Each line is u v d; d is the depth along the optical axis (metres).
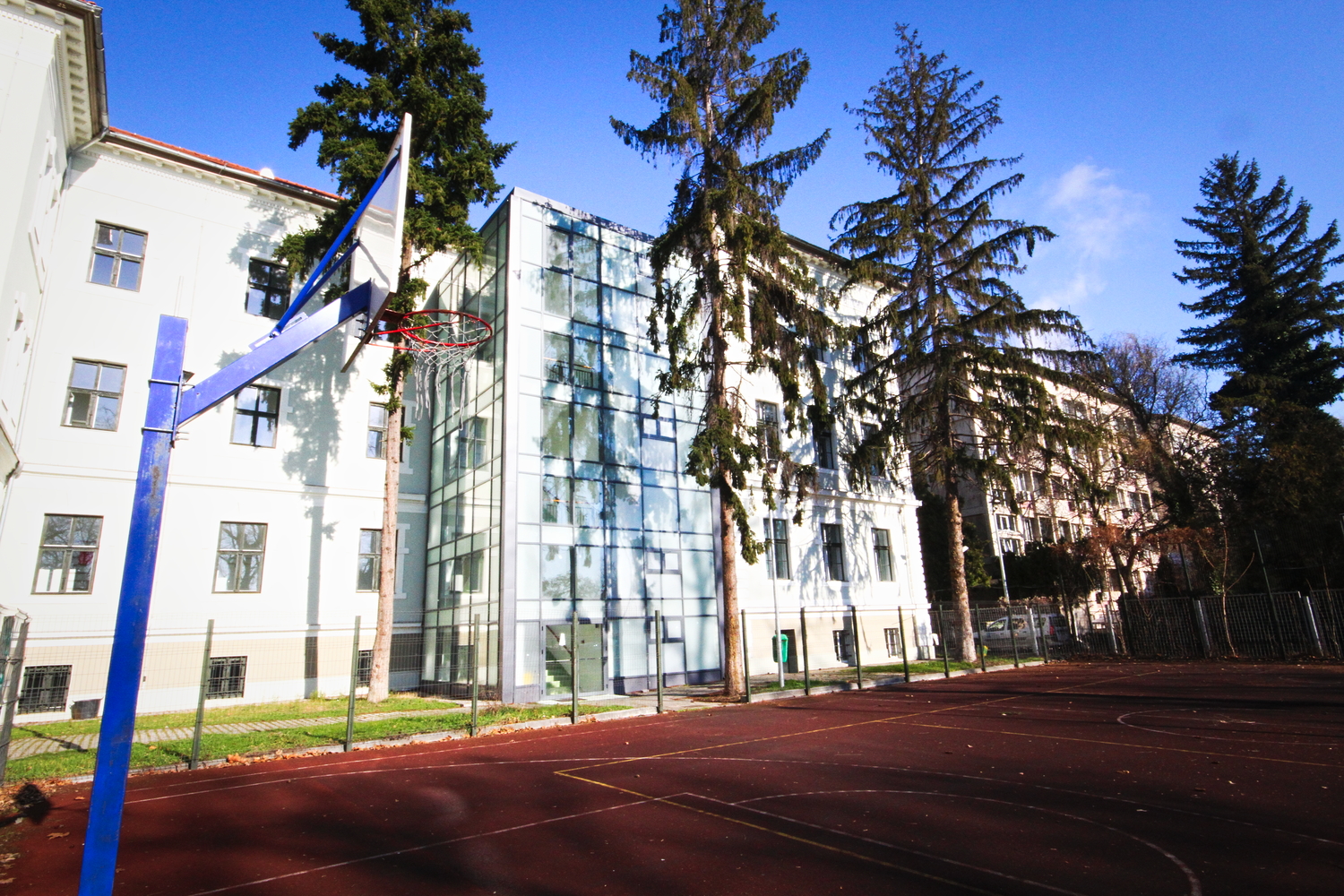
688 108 18.88
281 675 20.62
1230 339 40.78
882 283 31.05
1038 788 8.18
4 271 13.88
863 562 29.69
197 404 4.37
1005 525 45.84
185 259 21.19
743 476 18.44
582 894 5.29
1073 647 30.47
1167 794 7.74
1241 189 41.78
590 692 20.11
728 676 18.70
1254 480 33.12
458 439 23.03
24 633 9.16
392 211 5.33
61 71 16.59
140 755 11.23
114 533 18.89
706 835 6.67
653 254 20.47
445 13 19.89
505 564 19.28
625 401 23.27
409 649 23.02
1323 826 6.43
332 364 23.30
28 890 5.73
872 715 14.66
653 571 22.55
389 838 6.83
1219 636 26.67
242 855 6.38
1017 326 25.77
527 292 21.59
